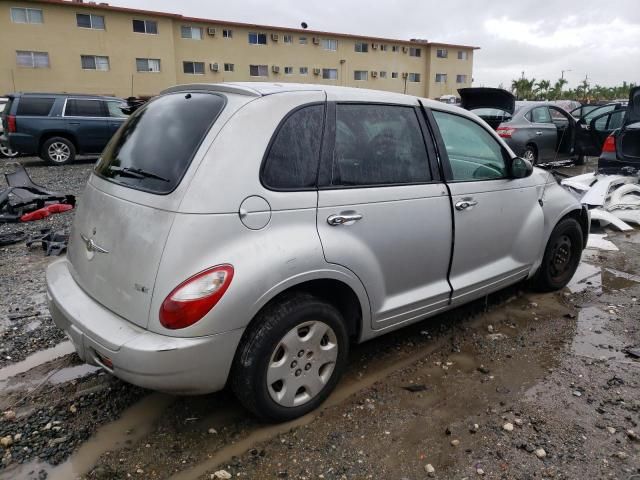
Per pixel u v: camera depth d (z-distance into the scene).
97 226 2.68
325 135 2.73
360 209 2.79
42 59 28.06
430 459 2.49
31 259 5.44
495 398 2.99
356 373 3.26
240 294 2.31
